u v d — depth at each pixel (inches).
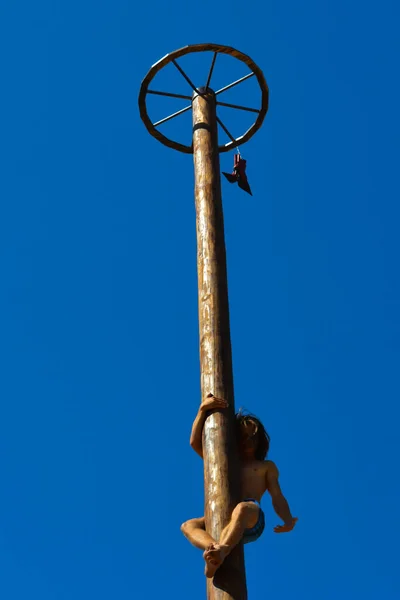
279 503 345.4
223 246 385.1
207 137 418.3
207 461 329.7
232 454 331.3
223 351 354.0
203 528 324.2
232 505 319.9
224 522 315.6
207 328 359.3
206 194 398.6
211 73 437.4
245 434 348.8
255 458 352.5
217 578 305.7
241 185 448.8
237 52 433.1
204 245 383.2
